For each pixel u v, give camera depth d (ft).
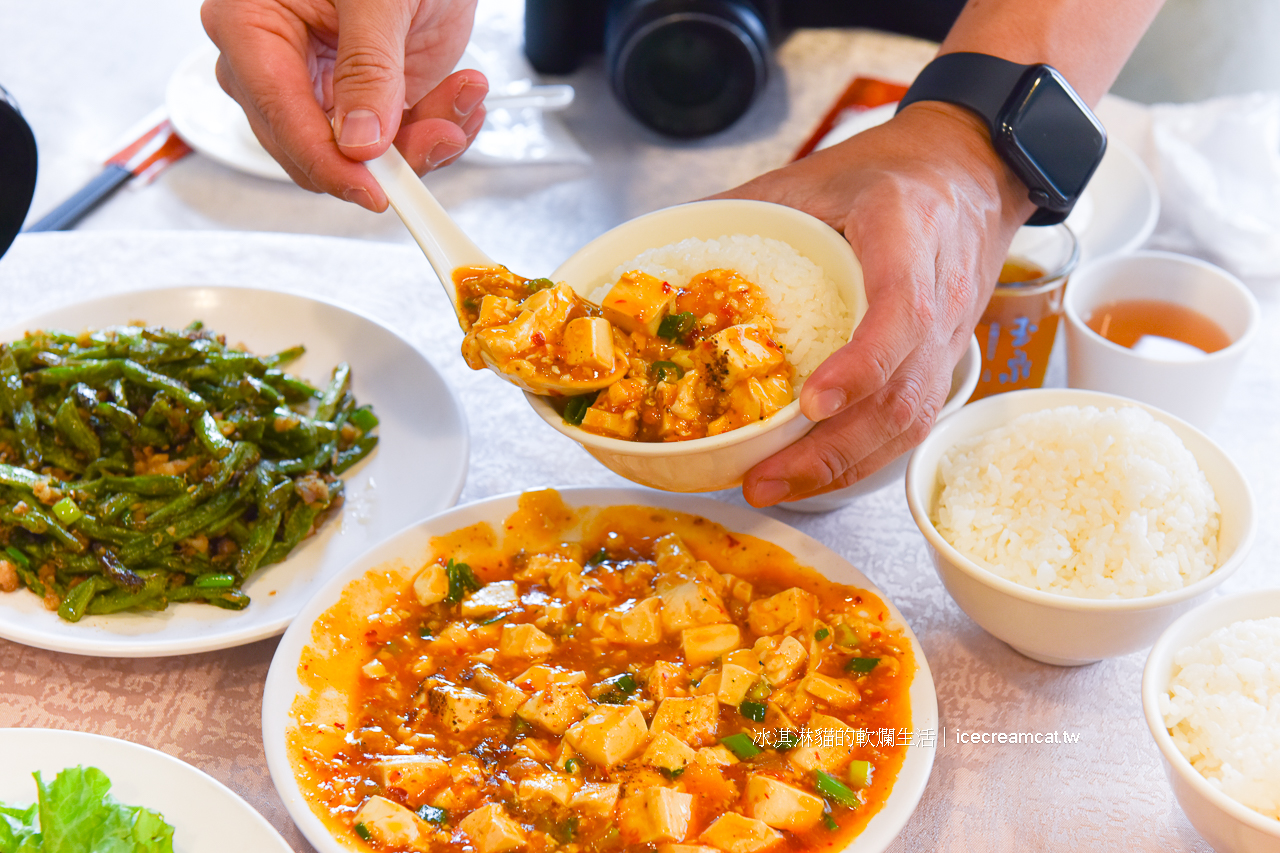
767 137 3.32
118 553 2.15
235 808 1.80
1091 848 1.88
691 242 2.01
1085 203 2.72
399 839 1.79
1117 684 2.05
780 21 3.50
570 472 2.35
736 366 1.81
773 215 2.01
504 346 1.83
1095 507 1.99
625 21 3.15
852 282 1.93
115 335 2.41
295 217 3.07
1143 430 2.02
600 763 1.86
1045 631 1.93
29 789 1.82
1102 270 2.41
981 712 2.02
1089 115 2.16
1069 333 2.34
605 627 2.01
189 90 3.19
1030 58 2.26
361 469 2.33
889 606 1.99
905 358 1.94
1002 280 2.32
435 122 2.29
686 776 1.86
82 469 2.29
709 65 3.15
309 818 1.78
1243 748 1.76
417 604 2.06
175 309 2.51
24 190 2.08
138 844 1.74
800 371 1.91
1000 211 2.17
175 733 2.01
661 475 1.86
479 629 2.02
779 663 1.94
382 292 2.73
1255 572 2.17
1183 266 2.38
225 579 2.12
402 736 1.92
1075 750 1.98
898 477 2.20
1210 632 1.88
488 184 3.17
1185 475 1.99
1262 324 2.63
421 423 2.35
